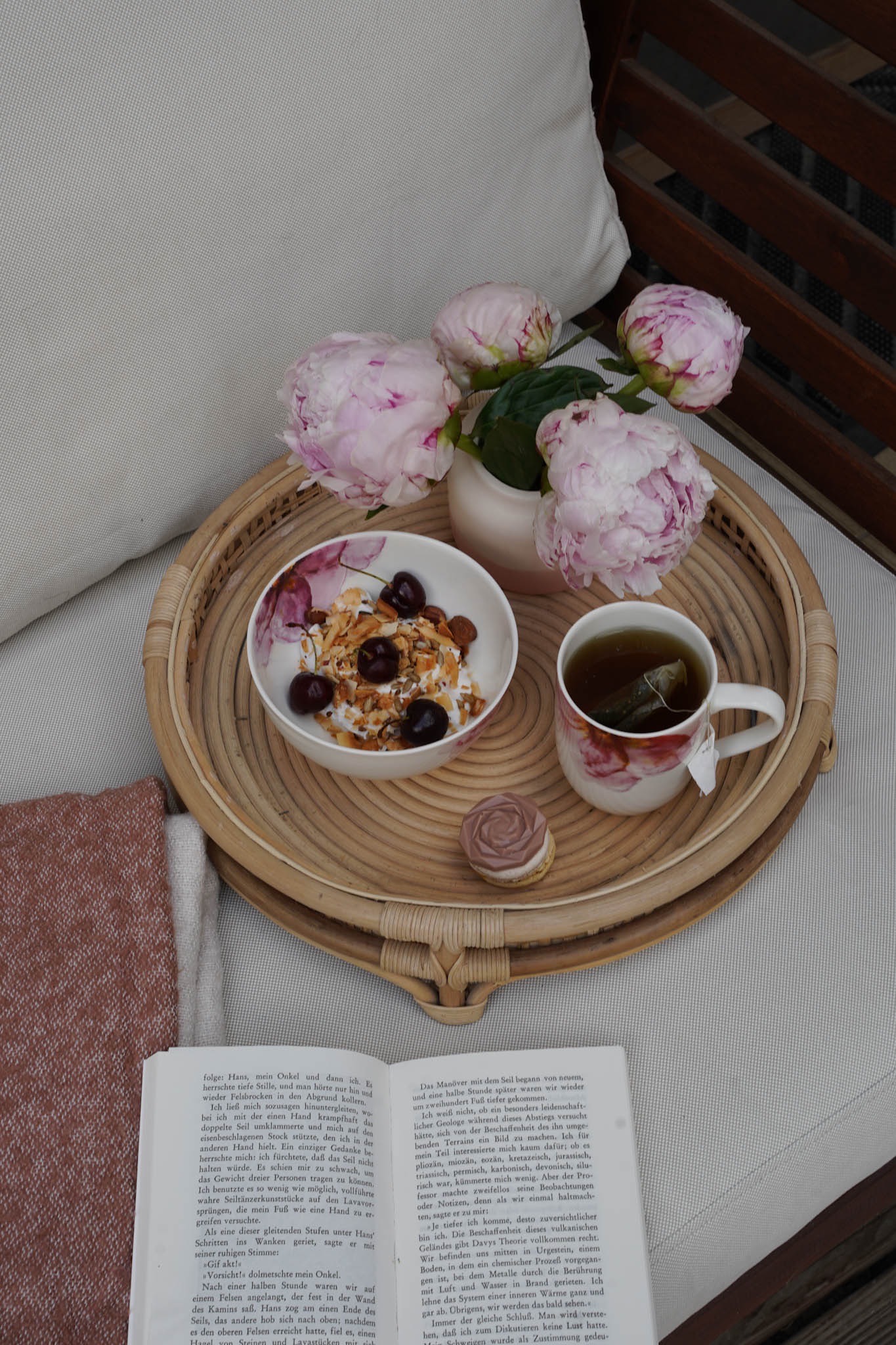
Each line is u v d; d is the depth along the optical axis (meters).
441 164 0.99
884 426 1.09
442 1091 0.83
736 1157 0.83
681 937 0.89
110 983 0.82
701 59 1.12
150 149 0.88
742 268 1.14
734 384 1.19
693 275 1.19
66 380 0.90
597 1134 0.82
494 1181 0.80
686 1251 0.82
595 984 0.87
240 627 0.95
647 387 0.85
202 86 0.89
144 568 1.04
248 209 0.92
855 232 1.05
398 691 0.89
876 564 1.05
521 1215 0.80
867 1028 0.86
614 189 1.22
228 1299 0.76
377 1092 0.82
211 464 0.99
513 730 0.92
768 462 1.43
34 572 0.95
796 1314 1.08
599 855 0.86
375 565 0.93
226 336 0.95
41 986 0.82
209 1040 0.84
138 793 0.87
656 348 0.82
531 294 0.86
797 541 1.06
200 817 0.84
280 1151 0.80
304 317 0.98
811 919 0.89
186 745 0.86
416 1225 0.80
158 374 0.94
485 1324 0.77
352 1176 0.80
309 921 0.83
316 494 1.01
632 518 0.76
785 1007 0.87
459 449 0.90
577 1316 0.77
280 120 0.91
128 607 1.02
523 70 1.00
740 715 0.92
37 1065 0.80
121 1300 0.76
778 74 1.07
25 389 0.89
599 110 1.22
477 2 0.96
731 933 0.89
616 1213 0.80
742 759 0.89
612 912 0.80
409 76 0.95
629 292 1.24
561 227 1.08
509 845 0.81
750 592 0.96
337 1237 0.78
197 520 1.03
